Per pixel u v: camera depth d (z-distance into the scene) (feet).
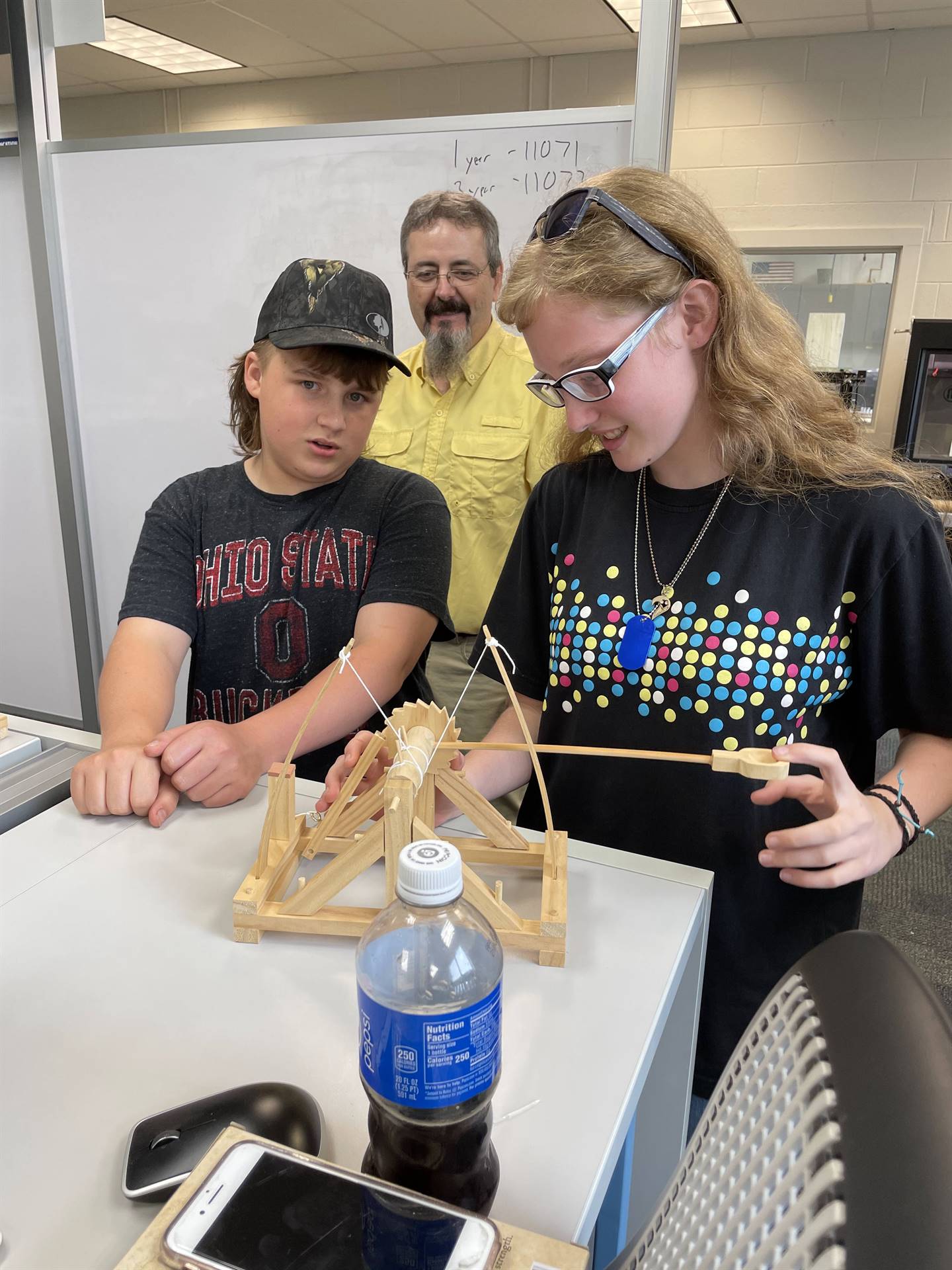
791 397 2.71
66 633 8.13
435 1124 1.32
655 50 5.11
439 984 1.42
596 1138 1.52
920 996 0.86
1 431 7.74
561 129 5.68
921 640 2.65
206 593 3.59
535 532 3.29
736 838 2.78
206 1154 1.36
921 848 7.50
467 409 5.97
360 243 6.40
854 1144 0.73
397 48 15.16
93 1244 1.31
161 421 7.31
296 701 3.13
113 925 2.09
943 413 10.12
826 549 2.71
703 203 2.63
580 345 2.41
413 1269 1.16
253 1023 1.77
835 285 14.11
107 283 7.11
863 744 2.98
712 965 2.88
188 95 18.22
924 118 13.02
